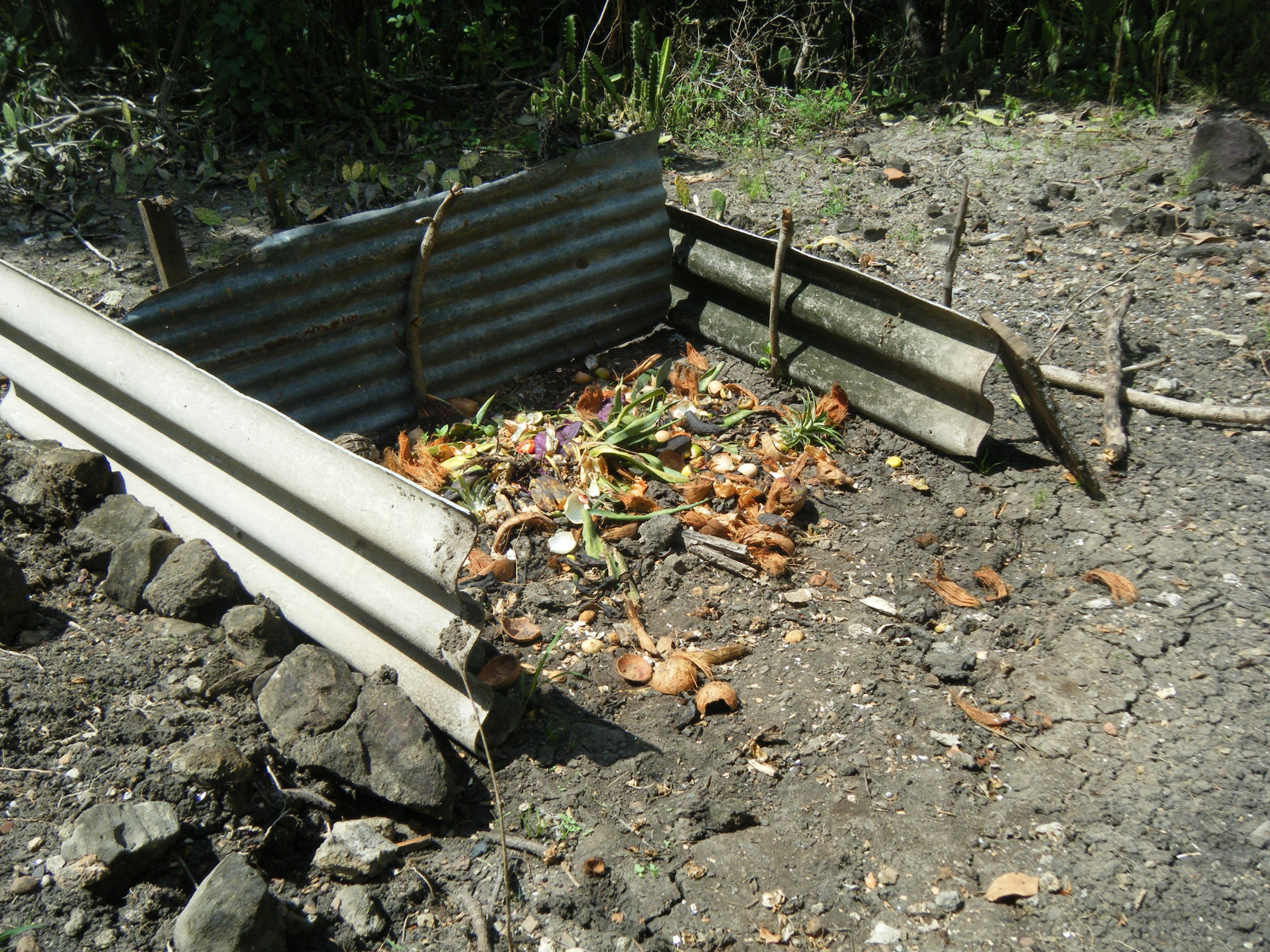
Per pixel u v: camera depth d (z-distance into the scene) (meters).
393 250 4.21
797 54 8.72
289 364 4.12
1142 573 3.52
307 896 2.43
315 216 5.36
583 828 2.69
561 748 2.94
